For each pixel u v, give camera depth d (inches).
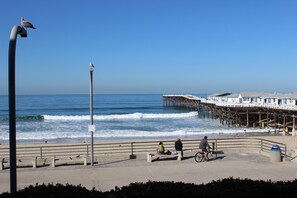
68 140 1483.8
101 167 632.4
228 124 2246.6
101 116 2684.5
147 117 2775.6
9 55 267.6
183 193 259.1
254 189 274.5
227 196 260.5
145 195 257.4
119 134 1684.3
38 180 527.8
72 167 635.5
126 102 5757.9
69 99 6702.8
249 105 2358.5
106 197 257.3
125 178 534.3
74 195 256.8
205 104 3075.8
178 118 2755.9
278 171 574.2
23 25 277.1
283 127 1999.3
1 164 615.2
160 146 715.4
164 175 552.7
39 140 1488.7
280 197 275.6
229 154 765.3
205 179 518.6
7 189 469.1
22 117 2588.6
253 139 949.2
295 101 2294.5
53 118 2610.7
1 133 1765.5
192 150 809.5
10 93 268.2
